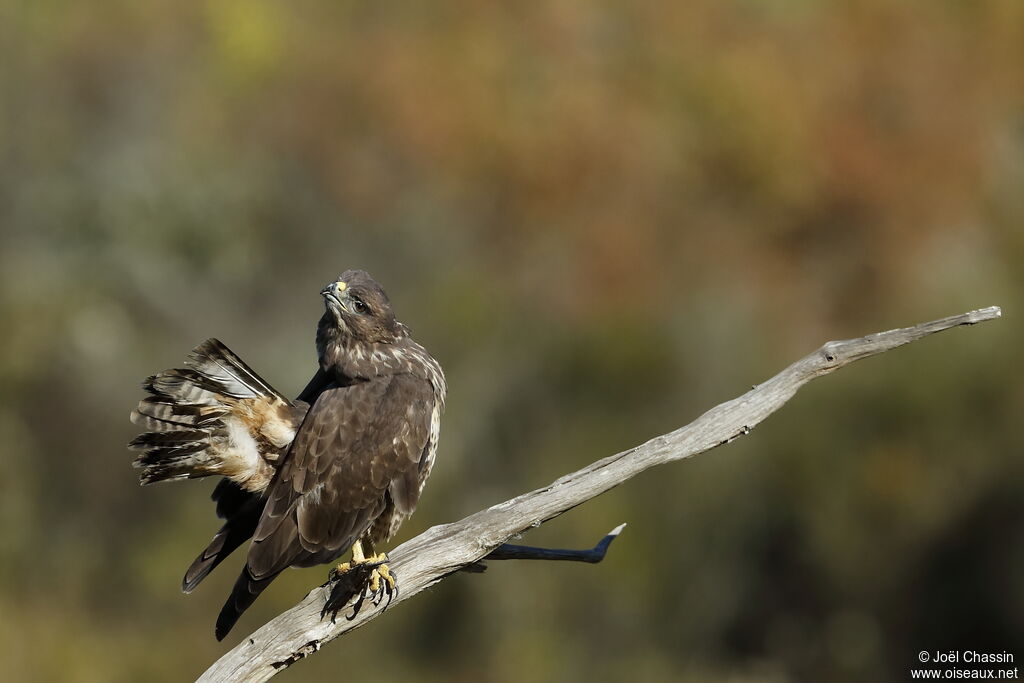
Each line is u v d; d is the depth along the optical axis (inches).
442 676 650.2
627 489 700.7
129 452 733.3
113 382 743.7
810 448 705.6
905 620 698.8
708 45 790.5
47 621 666.2
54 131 786.8
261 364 747.4
